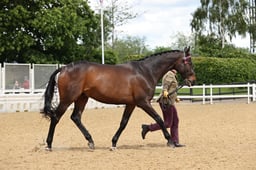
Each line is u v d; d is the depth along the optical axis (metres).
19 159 8.95
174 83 10.48
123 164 8.23
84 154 9.50
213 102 28.08
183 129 14.17
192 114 19.66
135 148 10.34
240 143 10.80
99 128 14.87
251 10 61.22
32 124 16.25
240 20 58.72
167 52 10.45
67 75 9.86
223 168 7.68
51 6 34.00
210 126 14.92
